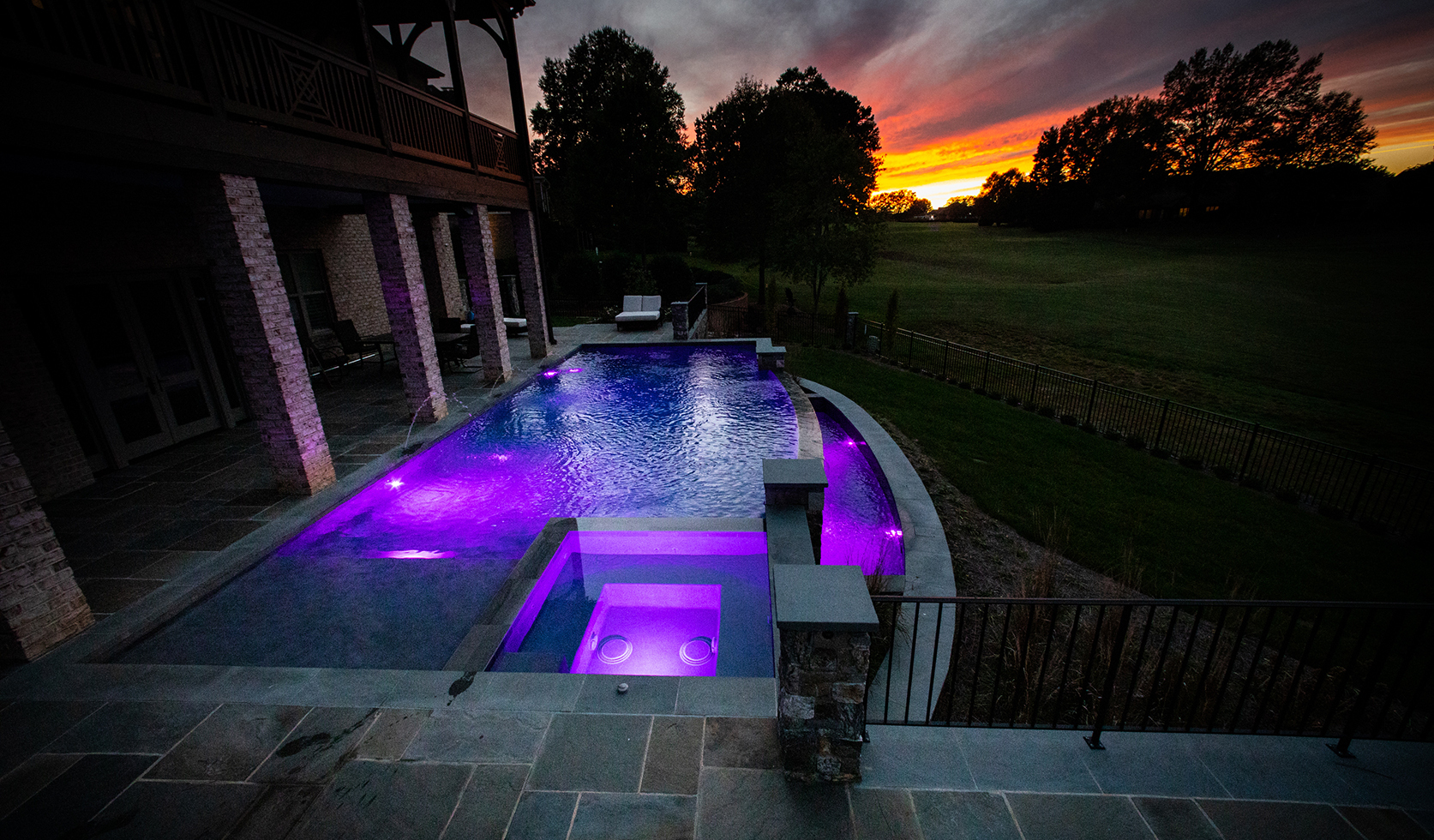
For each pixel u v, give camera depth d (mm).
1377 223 56031
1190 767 2906
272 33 5352
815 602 2658
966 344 25047
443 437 7938
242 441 7855
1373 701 4637
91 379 6590
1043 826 2582
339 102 6430
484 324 10492
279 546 5203
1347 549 7938
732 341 15422
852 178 22969
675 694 3338
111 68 3949
